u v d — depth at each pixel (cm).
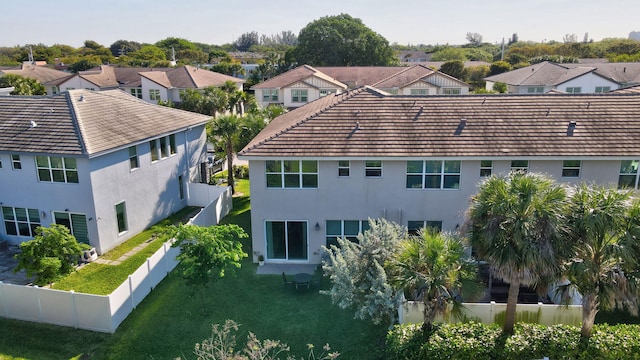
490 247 1217
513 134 1969
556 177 1933
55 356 1442
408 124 2042
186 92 5316
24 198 2223
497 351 1283
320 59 8912
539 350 1288
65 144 2089
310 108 2728
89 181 2092
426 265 1275
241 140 2984
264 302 1741
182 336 1543
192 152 3008
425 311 1325
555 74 5809
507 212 1169
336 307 1695
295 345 1482
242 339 1522
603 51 10644
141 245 2317
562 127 2003
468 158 1869
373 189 1973
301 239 2064
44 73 7175
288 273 1977
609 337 1313
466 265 1299
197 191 2919
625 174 1942
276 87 5566
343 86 5691
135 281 1700
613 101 2173
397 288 1364
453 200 1972
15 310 1634
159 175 2625
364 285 1510
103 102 2559
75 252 1702
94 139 2147
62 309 1583
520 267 1178
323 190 1983
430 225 2014
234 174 3550
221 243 1650
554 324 1445
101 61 11156
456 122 2052
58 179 2142
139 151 2427
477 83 8488
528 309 1443
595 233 1155
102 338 1533
